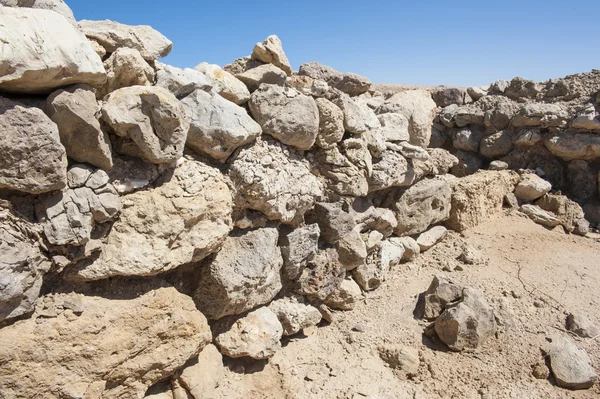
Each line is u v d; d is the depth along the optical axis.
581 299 4.85
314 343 4.04
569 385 3.68
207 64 3.56
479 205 6.43
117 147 2.77
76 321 2.49
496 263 5.48
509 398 3.54
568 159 7.57
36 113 2.22
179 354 2.97
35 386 2.33
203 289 3.33
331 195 4.46
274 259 3.69
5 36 2.09
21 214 2.31
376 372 3.74
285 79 4.09
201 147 3.22
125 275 2.70
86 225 2.48
